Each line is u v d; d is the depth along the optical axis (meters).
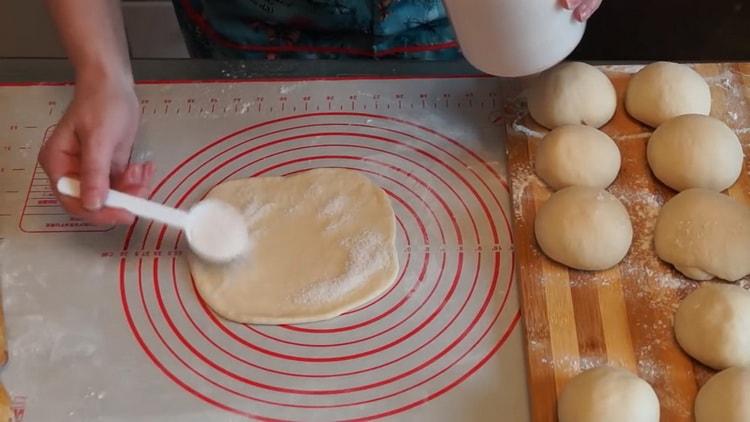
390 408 0.73
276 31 1.12
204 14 1.14
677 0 1.42
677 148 0.85
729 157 0.85
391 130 0.94
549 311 0.78
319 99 0.97
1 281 0.81
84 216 0.77
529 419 0.72
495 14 0.68
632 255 0.82
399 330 0.78
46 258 0.83
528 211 0.85
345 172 0.89
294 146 0.93
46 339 0.77
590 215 0.79
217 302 0.79
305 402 0.73
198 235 0.79
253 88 0.98
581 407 0.69
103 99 0.78
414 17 1.07
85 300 0.80
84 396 0.73
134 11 1.67
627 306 0.78
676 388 0.73
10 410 0.72
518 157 0.90
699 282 0.80
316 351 0.76
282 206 0.87
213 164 0.91
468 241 0.84
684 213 0.81
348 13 1.08
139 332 0.78
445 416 0.72
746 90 0.96
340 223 0.85
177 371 0.75
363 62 1.00
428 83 0.98
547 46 0.71
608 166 0.86
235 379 0.75
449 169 0.90
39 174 0.90
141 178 0.80
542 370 0.74
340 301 0.79
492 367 0.75
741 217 0.80
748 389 0.68
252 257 0.82
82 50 0.81
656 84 0.91
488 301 0.80
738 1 1.41
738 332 0.72
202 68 1.00
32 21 1.51
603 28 1.42
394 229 0.84
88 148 0.75
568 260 0.80
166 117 0.95
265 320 0.78
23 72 1.00
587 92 0.91
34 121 0.95
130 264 0.83
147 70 0.99
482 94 0.97
